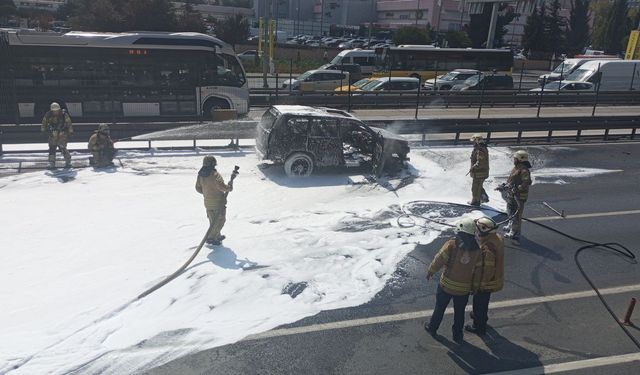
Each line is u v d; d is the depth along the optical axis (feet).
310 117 39.83
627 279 26.32
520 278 26.03
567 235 31.71
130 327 20.16
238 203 34.42
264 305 22.29
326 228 30.83
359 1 357.61
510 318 22.40
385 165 42.22
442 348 20.03
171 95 63.16
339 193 37.47
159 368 18.03
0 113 58.18
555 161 49.96
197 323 20.72
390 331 20.97
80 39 58.90
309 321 21.35
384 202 35.96
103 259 25.55
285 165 40.06
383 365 18.83
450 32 194.08
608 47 234.79
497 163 48.42
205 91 64.28
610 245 30.40
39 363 17.81
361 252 27.81
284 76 126.41
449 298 19.88
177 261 25.67
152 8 141.59
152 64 61.77
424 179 41.91
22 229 28.73
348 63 121.70
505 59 117.70
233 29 175.73
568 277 26.30
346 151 44.83
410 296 23.76
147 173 40.06
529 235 31.60
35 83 58.44
